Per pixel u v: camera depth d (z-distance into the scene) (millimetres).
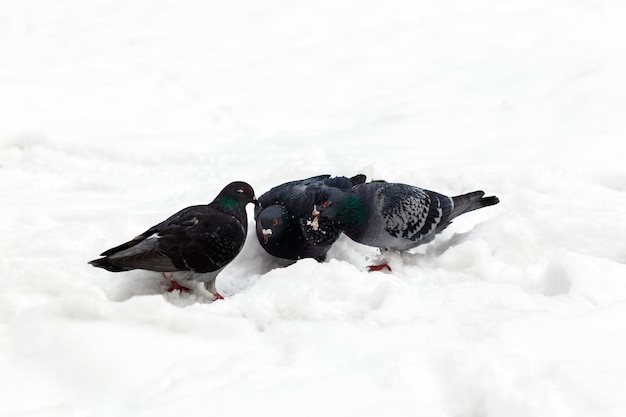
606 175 11102
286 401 4840
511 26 19062
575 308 6316
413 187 8469
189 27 20391
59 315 5953
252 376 5168
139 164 12867
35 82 16578
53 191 11508
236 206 7520
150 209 10156
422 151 12719
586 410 4758
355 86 16484
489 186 10797
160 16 21250
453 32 19000
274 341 5777
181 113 15336
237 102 15859
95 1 22609
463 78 16266
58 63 17891
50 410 4820
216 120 15109
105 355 5434
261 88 16578
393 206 8109
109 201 10766
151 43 19359
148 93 16359
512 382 5039
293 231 7965
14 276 7609
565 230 8477
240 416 4684
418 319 5910
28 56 18312
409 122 14180
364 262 8383
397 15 20438
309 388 4988
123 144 13305
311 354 5484
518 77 15883
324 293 6691
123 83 16812
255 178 11406
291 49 18719
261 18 20734
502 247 8336
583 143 12422
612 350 5398
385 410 4773
